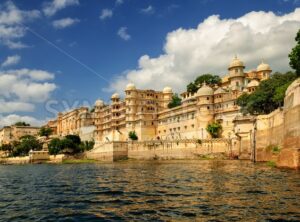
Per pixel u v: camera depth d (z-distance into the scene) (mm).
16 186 37375
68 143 133875
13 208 22641
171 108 129750
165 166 68750
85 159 122188
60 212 20969
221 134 106188
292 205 20516
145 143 109375
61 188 33750
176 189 29438
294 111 47844
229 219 17625
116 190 30375
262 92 86062
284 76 86938
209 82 135250
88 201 24656
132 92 138625
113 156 109938
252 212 18984
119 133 143125
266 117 73562
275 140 66188
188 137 117625
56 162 124188
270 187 28312
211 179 36938
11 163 140375
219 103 109750
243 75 117375
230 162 76250
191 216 18531
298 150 44375
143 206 21891
